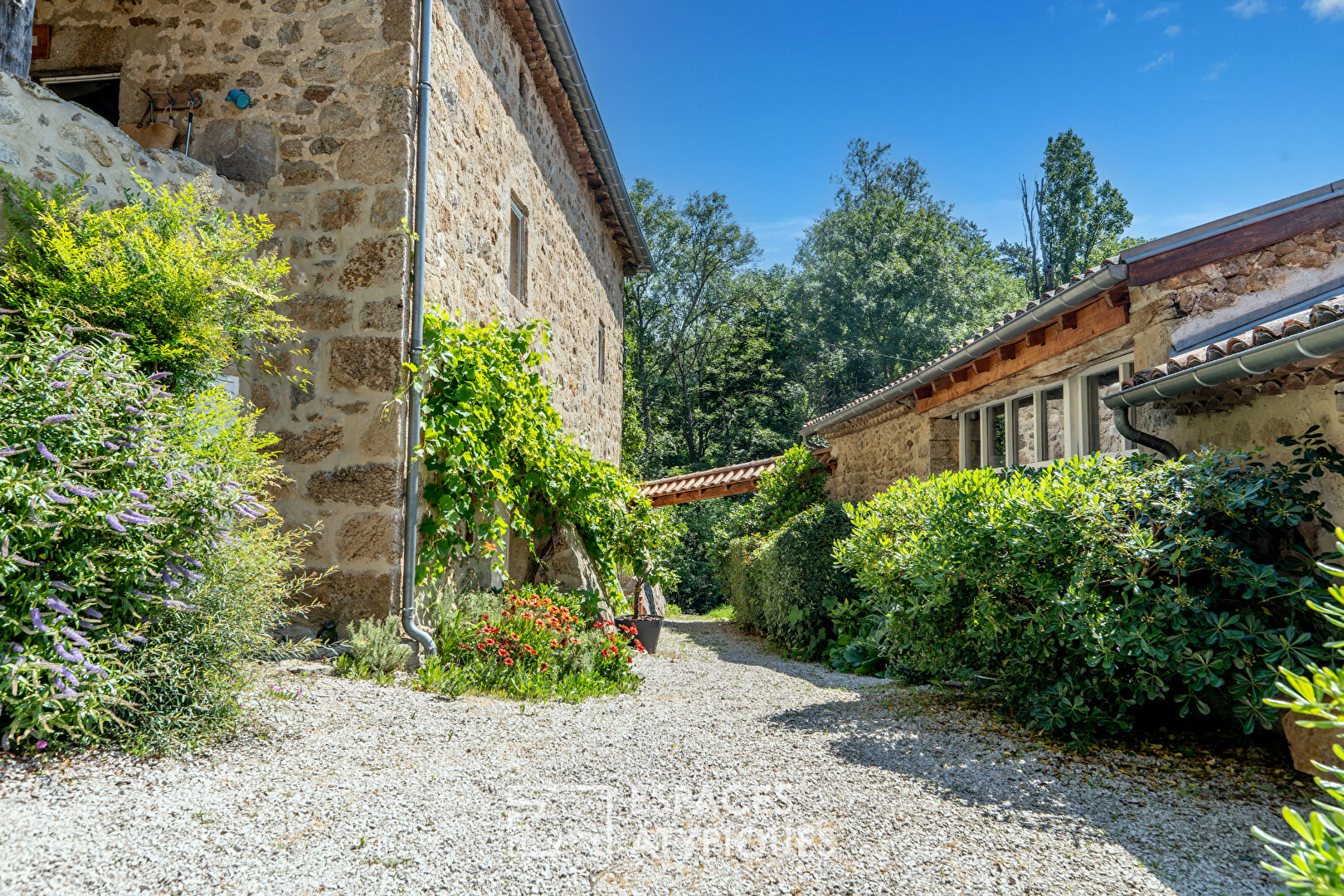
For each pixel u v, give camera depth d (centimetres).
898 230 2981
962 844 259
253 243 446
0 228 364
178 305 377
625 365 2619
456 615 538
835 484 1192
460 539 552
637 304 2797
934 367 743
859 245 3062
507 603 586
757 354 2780
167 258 377
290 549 506
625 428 2297
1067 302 545
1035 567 409
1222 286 500
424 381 521
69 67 560
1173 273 496
